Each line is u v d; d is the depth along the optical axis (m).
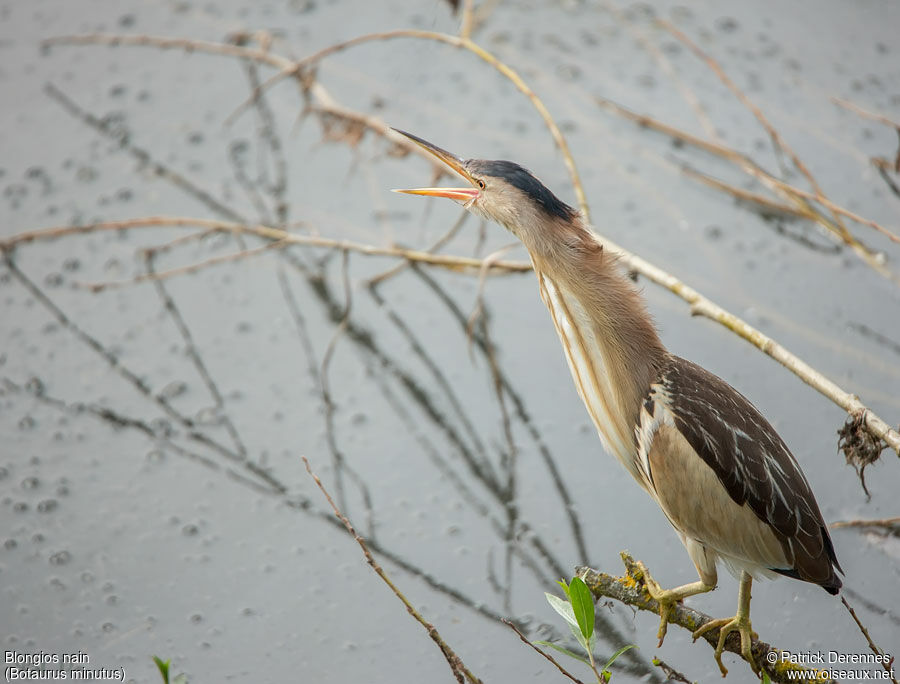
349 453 7.89
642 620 6.73
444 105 10.60
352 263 9.38
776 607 6.88
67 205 9.73
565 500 7.52
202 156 10.25
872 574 6.97
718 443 6.02
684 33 11.17
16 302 8.97
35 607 6.81
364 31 11.37
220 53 11.18
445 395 8.30
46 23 11.52
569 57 11.05
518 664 6.50
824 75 10.55
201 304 9.03
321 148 10.34
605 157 9.99
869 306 8.61
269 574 7.04
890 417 7.78
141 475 7.67
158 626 6.71
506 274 9.18
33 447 7.84
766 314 8.58
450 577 7.03
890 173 9.55
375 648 6.59
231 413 8.15
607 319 6.32
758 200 9.32
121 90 10.87
